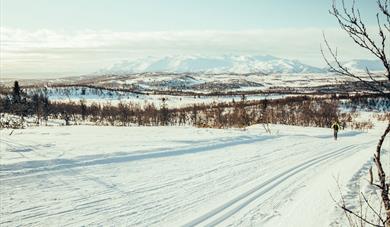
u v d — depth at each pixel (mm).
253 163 15578
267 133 31719
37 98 69375
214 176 12641
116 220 7918
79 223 7629
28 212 8109
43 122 50938
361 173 13711
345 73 3010
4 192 9430
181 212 8625
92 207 8703
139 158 15227
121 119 56562
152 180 11719
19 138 18719
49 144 16828
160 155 16344
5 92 64750
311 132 39219
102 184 10883
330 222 7996
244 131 31906
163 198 9719
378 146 3338
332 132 41406
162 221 7977
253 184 11594
